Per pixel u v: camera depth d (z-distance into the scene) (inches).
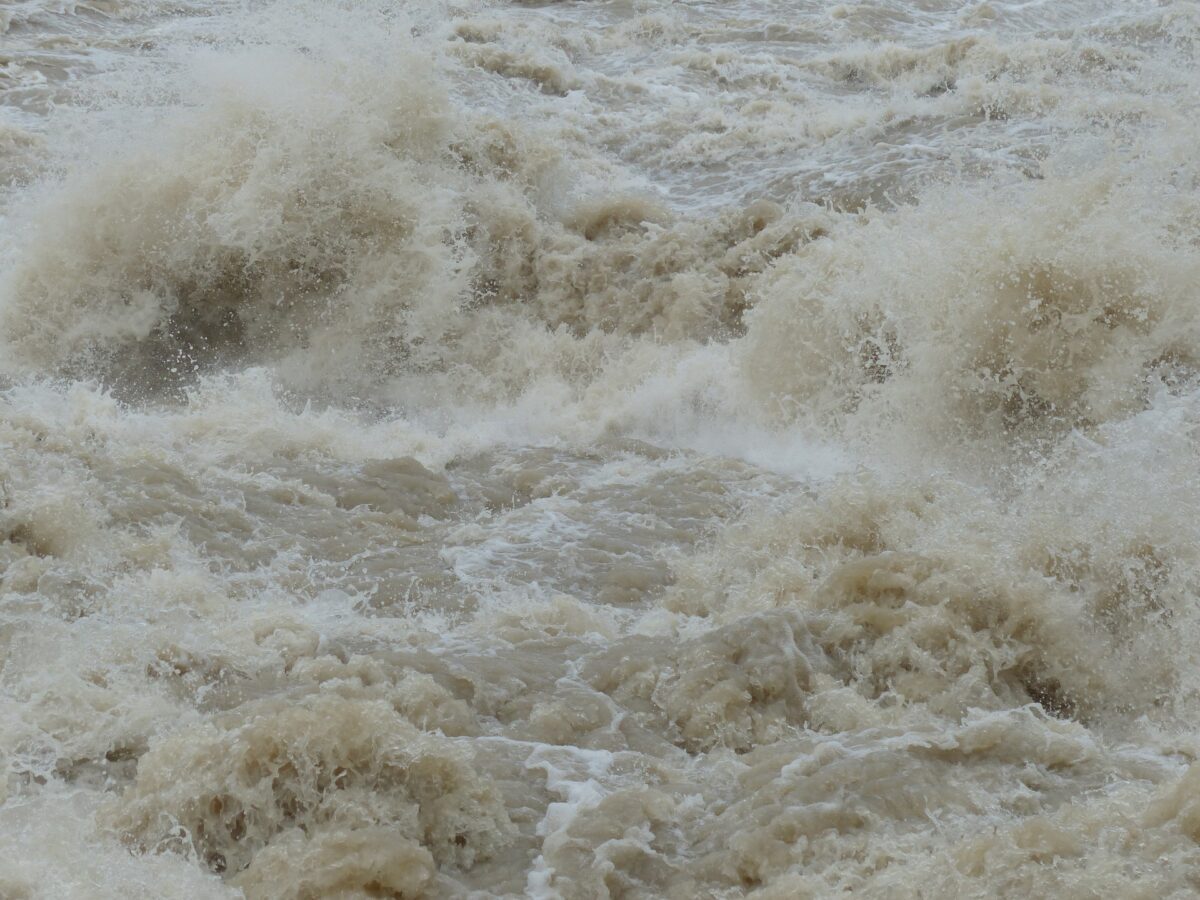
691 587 445.1
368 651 387.2
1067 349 588.4
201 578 431.5
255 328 773.9
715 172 994.7
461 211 796.6
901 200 861.2
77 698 342.6
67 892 258.2
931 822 287.6
